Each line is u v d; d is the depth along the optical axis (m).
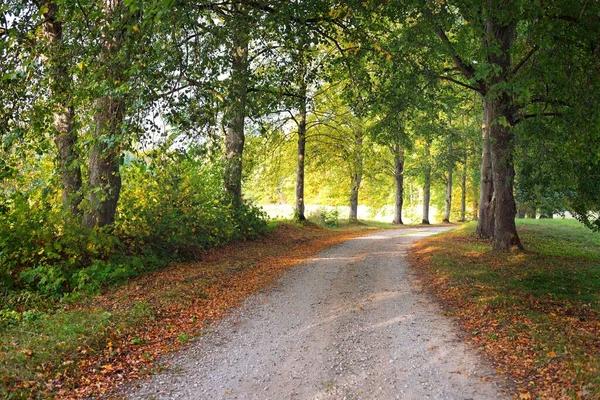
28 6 8.04
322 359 6.20
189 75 8.78
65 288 9.29
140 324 7.46
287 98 13.51
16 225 9.39
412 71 13.10
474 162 33.53
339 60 12.73
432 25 11.39
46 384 5.06
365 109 13.45
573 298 9.00
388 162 37.94
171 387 5.31
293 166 29.73
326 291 10.57
